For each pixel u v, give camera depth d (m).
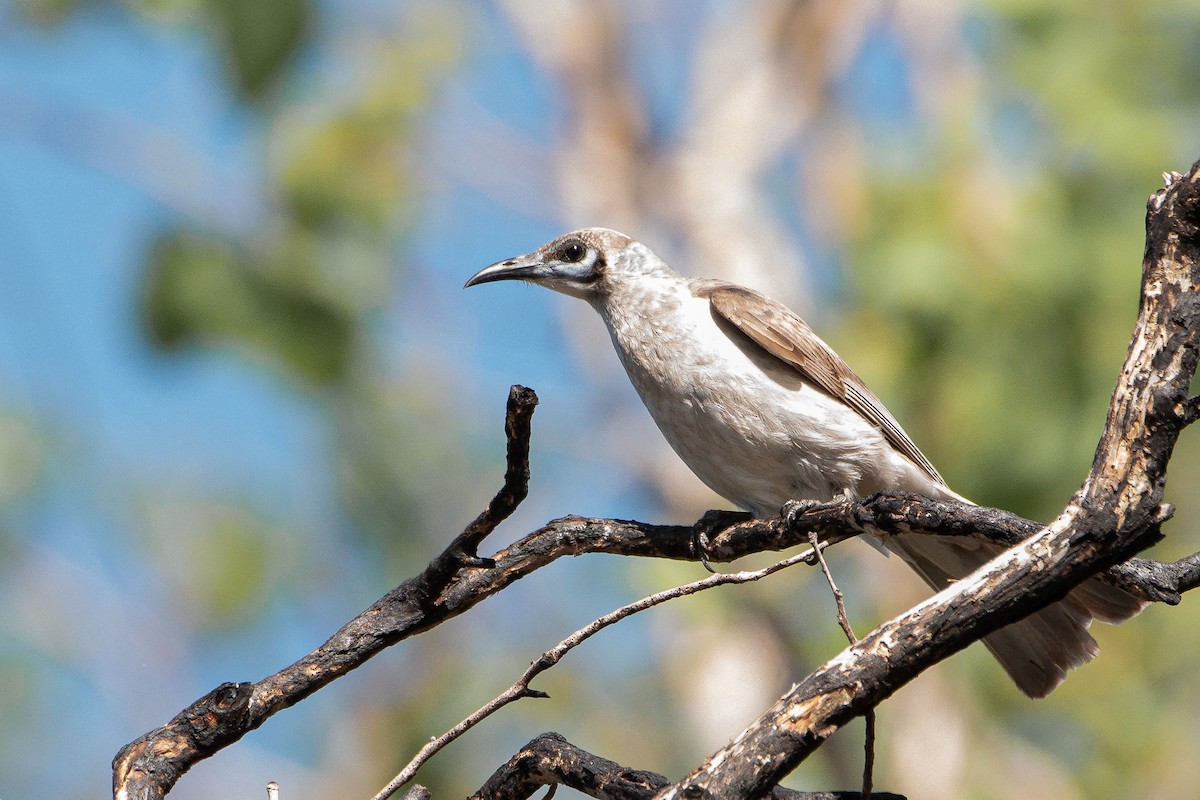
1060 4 12.19
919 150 12.53
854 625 13.22
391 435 15.28
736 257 16.67
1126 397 4.34
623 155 17.36
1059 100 11.95
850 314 12.79
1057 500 11.05
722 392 8.24
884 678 4.40
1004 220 11.77
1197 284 4.30
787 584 13.73
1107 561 4.33
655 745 14.60
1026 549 4.38
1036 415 11.10
